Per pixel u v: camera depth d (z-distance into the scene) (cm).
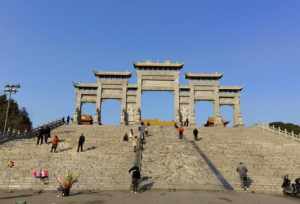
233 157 3123
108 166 2770
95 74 6769
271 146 3578
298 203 1986
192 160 2970
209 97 6762
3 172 2564
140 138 3538
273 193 2378
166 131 4388
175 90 6638
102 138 3847
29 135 4022
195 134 3812
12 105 8056
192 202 1883
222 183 2484
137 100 6581
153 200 1931
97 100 6669
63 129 4541
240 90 6988
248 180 2575
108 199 1961
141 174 2609
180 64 6662
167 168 2756
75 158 2945
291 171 2836
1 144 3350
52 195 2114
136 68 6738
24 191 2266
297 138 3897
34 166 2709
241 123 6775
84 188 2348
